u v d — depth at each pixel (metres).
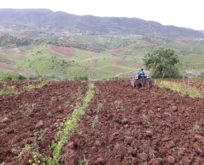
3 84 33.84
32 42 176.88
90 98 23.81
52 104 22.14
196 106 22.45
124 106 21.53
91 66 115.44
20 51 142.25
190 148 13.74
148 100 24.08
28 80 40.72
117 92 28.16
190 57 156.38
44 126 16.39
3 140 14.67
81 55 138.88
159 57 52.00
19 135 15.01
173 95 27.02
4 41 173.12
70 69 97.62
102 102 22.56
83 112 18.83
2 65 92.75
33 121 17.50
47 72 92.19
